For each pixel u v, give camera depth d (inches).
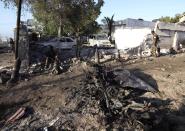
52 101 466.6
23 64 733.9
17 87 547.2
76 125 398.0
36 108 446.0
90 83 491.2
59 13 1402.6
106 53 964.0
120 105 419.2
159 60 790.5
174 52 949.2
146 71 652.1
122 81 523.5
